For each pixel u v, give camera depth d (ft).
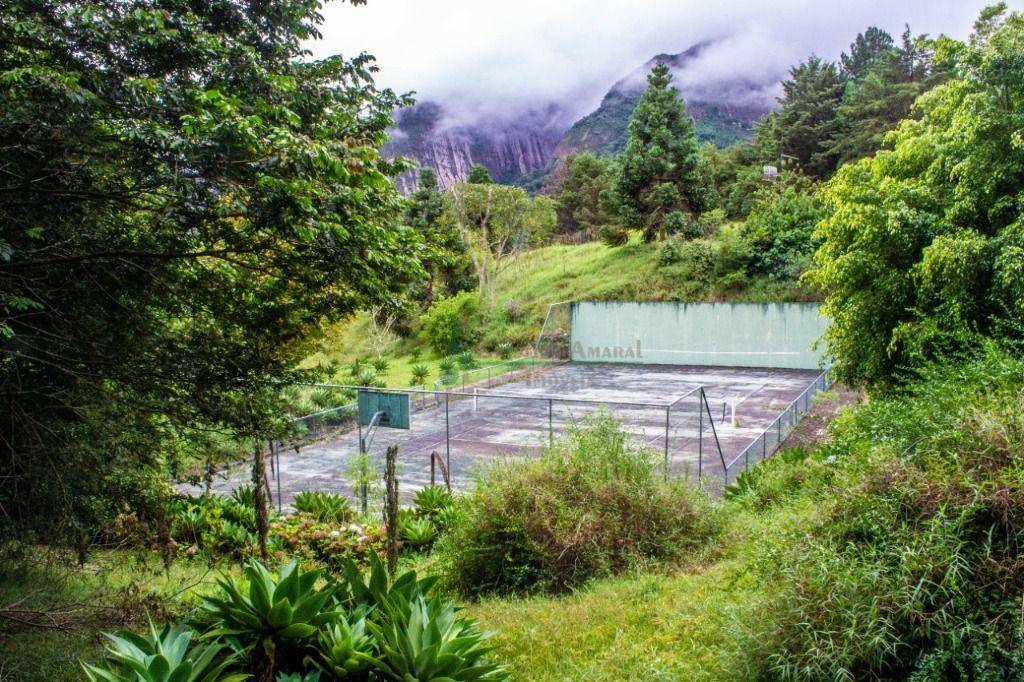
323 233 23.77
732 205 183.21
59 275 24.93
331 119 31.32
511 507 28.50
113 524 31.91
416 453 68.95
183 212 22.72
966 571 13.78
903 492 15.60
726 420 80.38
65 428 25.75
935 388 20.48
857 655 13.42
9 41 20.80
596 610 22.16
